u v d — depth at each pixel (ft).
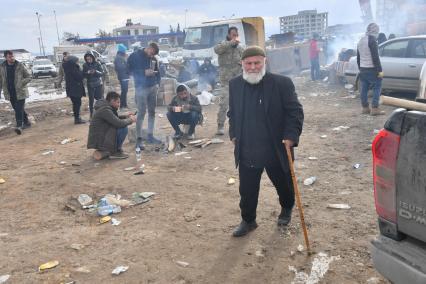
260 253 12.02
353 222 13.55
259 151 11.97
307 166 19.48
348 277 10.59
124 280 11.14
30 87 78.13
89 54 34.09
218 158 21.72
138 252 12.55
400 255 7.22
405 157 7.04
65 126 34.06
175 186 17.99
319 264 11.23
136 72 23.99
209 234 13.46
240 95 11.97
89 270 11.68
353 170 18.51
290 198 13.05
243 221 13.28
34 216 15.79
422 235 7.02
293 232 13.12
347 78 38.93
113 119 22.25
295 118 11.58
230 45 24.72
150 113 25.17
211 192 17.10
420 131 6.78
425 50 31.71
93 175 20.27
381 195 7.55
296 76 59.16
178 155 22.74
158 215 15.15
